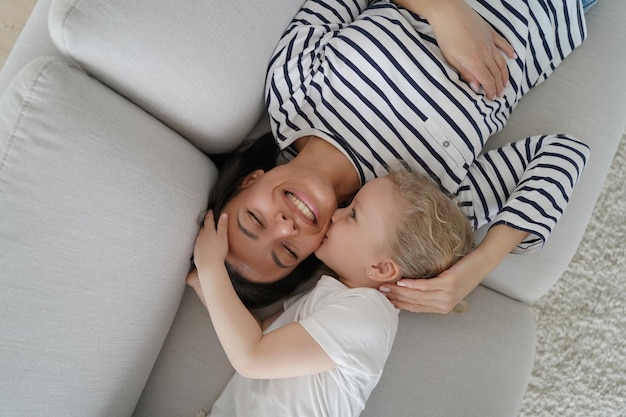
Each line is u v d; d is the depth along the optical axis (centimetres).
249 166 92
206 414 89
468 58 88
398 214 84
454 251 86
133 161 70
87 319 68
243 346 79
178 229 79
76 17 62
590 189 99
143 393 91
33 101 62
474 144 92
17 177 60
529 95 104
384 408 91
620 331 130
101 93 69
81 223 64
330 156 90
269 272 88
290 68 89
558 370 129
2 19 128
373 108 91
